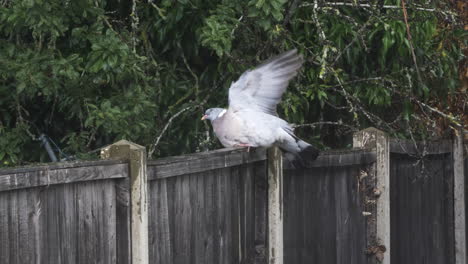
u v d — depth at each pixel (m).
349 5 11.49
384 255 11.02
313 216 10.07
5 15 9.46
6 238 5.51
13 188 5.51
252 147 8.83
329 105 12.93
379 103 11.96
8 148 10.56
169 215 7.39
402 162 12.06
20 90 9.55
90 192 6.43
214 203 8.27
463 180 13.78
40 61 9.63
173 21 11.09
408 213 12.24
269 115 8.53
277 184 9.10
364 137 11.14
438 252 13.27
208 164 7.96
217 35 9.80
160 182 7.23
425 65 12.72
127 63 9.78
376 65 12.90
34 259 5.79
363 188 11.09
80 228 6.30
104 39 9.66
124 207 6.76
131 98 10.03
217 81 11.84
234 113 8.48
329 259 10.38
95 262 6.50
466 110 13.88
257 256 9.30
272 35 10.65
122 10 11.74
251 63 11.24
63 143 11.96
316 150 8.83
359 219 11.01
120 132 9.87
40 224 5.86
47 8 9.30
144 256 6.77
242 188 8.96
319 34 10.55
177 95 11.94
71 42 10.45
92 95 10.53
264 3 9.59
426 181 12.84
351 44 11.26
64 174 6.03
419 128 12.99
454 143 13.54
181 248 7.62
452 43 13.02
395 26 11.35
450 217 13.65
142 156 6.73
